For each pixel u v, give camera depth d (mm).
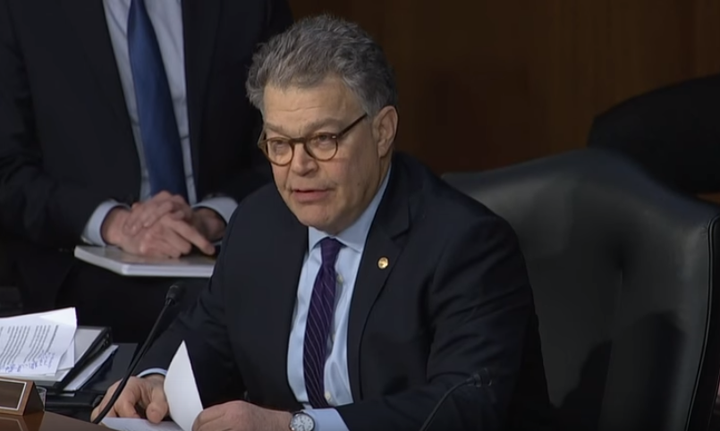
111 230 12469
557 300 8961
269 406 8469
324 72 7527
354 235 8125
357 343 7949
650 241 8414
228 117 13297
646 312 8359
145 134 12969
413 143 20375
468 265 7883
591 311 8805
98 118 12859
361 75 7590
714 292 8086
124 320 12305
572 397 8789
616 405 8453
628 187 8695
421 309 7895
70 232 12648
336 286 8188
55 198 12750
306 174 7676
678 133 12898
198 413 7312
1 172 13016
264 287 8438
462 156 20203
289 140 7637
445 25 20000
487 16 19766
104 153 12883
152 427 7625
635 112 13039
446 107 20188
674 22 18703
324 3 20391
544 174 9156
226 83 13227
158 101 12969
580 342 8820
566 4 19203
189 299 11961
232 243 8734
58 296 12664
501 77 19812
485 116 19984
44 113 12930
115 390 8055
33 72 12891
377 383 7926
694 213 8219
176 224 12133
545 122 19609
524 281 8117
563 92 19422
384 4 20219
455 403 7398
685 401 8078
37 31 12852
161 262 11477
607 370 8656
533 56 19562
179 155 13094
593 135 13250
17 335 8844
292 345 8297
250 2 13320
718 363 8133
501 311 7848
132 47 12906
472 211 8078
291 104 7562
